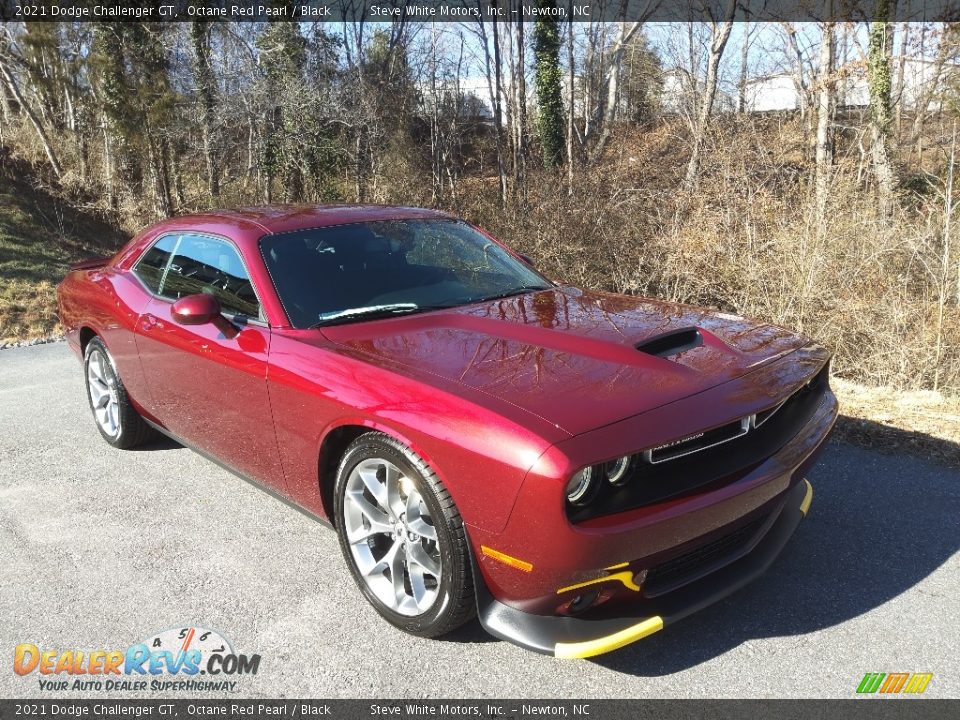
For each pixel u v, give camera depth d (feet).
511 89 87.56
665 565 7.90
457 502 7.73
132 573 10.55
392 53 88.38
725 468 8.07
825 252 22.90
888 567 9.89
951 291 21.39
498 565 7.62
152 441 15.74
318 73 68.90
